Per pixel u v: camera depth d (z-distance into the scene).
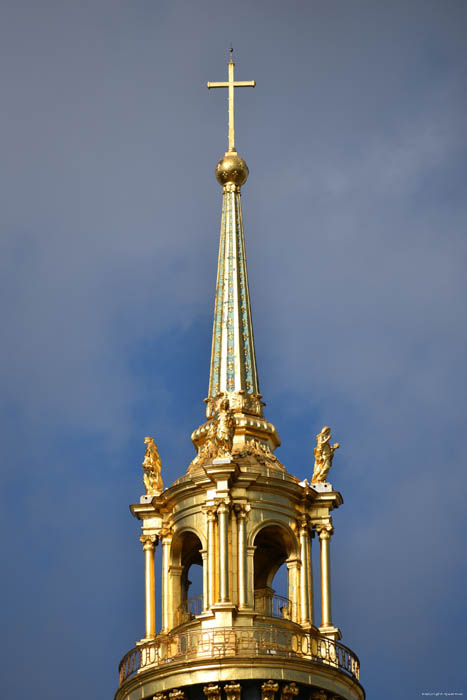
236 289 124.88
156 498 118.38
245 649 109.94
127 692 112.06
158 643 112.50
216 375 122.25
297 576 115.50
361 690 113.31
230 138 130.50
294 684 109.06
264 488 115.62
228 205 128.38
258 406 121.56
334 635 114.81
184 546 117.81
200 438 120.69
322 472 119.19
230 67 131.75
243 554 113.56
